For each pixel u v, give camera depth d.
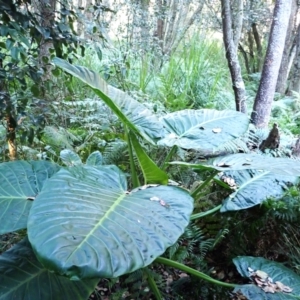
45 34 1.63
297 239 1.77
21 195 1.33
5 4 1.47
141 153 1.51
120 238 0.94
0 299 1.03
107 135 2.49
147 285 1.62
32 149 2.11
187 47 4.30
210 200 1.93
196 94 3.66
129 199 1.18
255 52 6.20
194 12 5.22
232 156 1.68
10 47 1.49
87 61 3.21
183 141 1.65
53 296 1.08
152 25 4.18
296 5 5.18
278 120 3.70
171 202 1.21
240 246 1.82
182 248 1.72
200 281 1.64
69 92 2.66
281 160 1.55
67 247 0.84
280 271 1.48
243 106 3.12
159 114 2.75
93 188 1.20
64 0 1.91
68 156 1.84
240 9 4.03
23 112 1.75
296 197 1.80
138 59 3.75
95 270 0.80
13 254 1.18
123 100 1.77
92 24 1.90
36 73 1.70
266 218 1.80
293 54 5.55
